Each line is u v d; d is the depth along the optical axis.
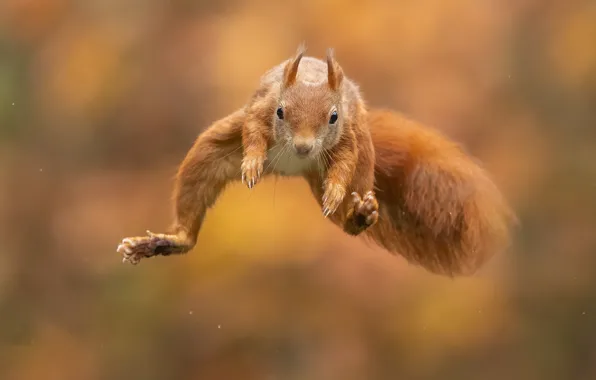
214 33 21.88
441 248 11.09
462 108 20.55
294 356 19.73
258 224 19.36
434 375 19.61
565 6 21.44
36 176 23.02
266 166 10.12
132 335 20.89
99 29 23.03
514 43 21.27
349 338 19.58
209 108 21.41
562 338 20.36
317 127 9.40
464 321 19.55
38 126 23.34
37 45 23.48
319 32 20.91
